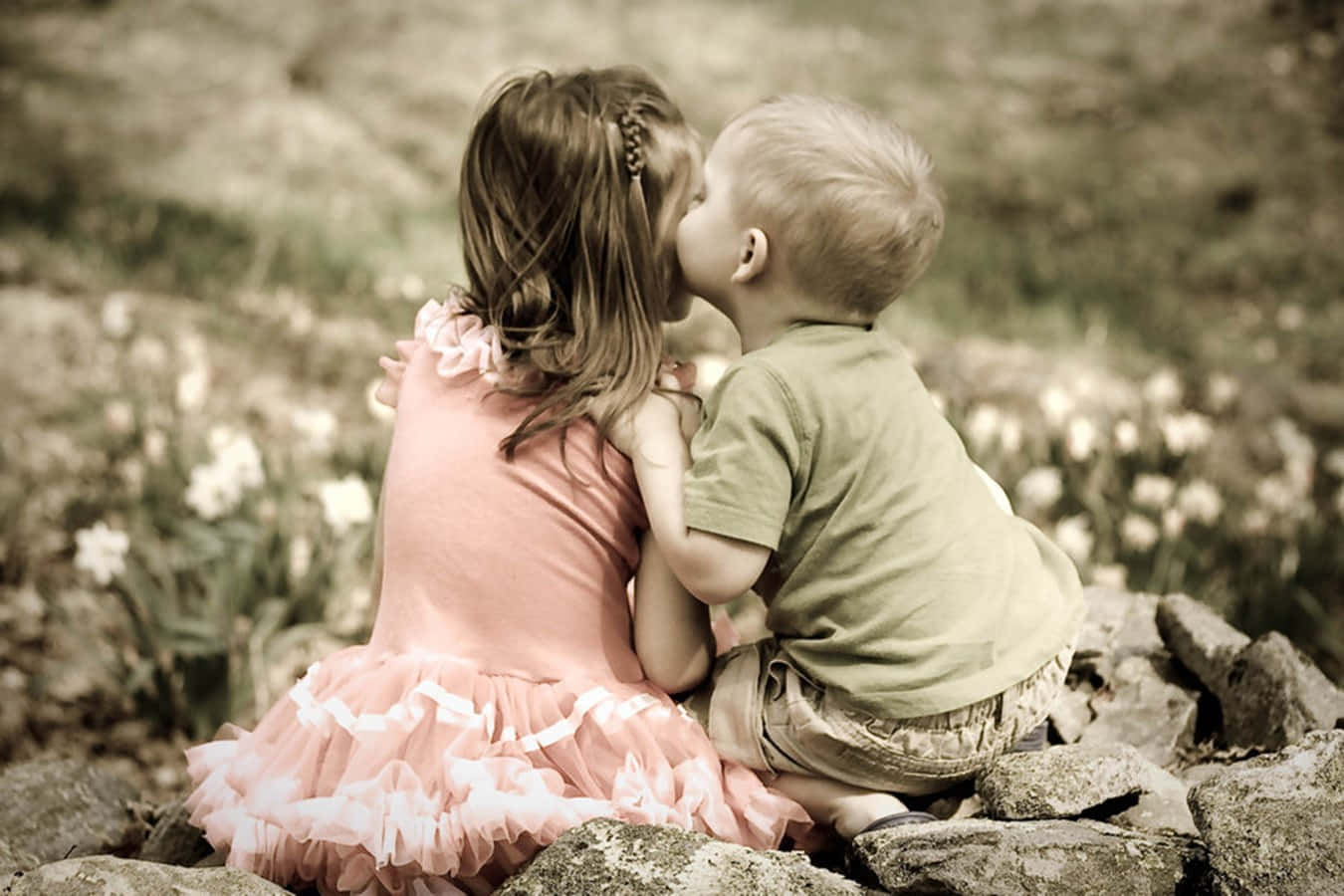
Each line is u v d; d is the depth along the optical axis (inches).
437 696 67.6
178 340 203.0
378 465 155.2
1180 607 94.9
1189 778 80.5
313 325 220.7
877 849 63.4
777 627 71.1
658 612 70.6
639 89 72.0
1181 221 337.1
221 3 379.2
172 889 60.6
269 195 291.6
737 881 60.4
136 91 329.7
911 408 68.9
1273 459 214.1
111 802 85.3
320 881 69.8
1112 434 199.6
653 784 67.7
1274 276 313.0
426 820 65.2
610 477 70.3
